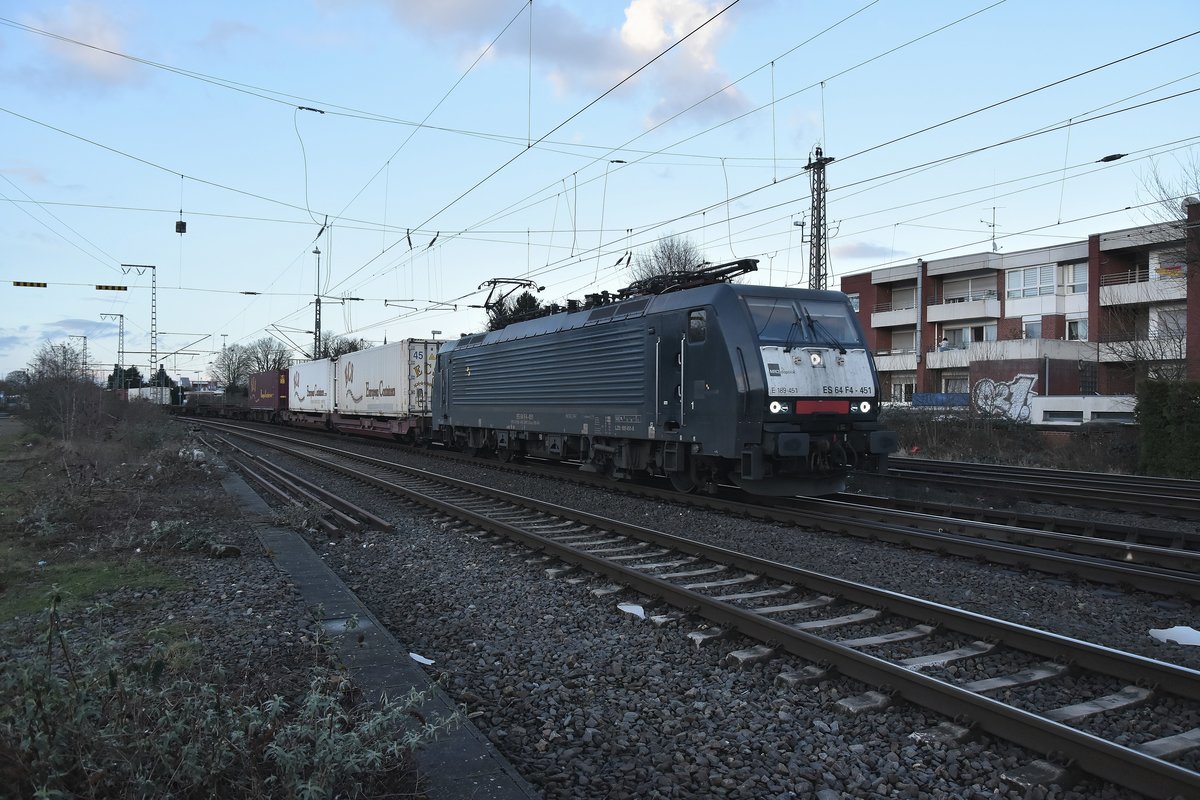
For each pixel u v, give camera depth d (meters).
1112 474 18.47
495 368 19.75
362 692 4.79
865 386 11.93
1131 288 34.66
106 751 3.05
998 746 4.21
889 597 6.44
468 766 3.88
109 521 11.02
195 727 3.27
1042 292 40.78
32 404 30.02
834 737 4.41
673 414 12.75
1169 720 4.47
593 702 4.98
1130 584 7.29
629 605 7.05
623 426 14.16
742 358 11.34
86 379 29.97
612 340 14.59
